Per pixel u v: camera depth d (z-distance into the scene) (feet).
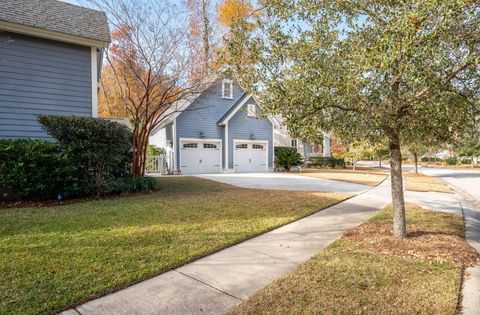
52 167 24.13
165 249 13.35
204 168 61.41
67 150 24.43
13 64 27.37
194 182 41.47
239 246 14.42
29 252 12.57
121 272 10.89
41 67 28.66
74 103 30.35
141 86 34.94
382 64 10.07
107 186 26.91
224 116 63.93
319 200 27.09
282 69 13.97
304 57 13.37
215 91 47.55
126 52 31.17
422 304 8.83
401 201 15.03
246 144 66.33
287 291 9.68
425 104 10.84
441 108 10.31
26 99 27.99
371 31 13.33
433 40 9.91
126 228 16.43
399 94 12.09
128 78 35.96
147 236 15.08
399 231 14.93
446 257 12.46
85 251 12.82
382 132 14.06
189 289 9.95
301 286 10.01
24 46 27.84
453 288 9.78
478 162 131.64
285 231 17.13
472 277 10.82
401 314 8.34
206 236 15.42
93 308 8.70
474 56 10.25
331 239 15.60
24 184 23.04
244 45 14.53
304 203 25.38
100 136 26.35
